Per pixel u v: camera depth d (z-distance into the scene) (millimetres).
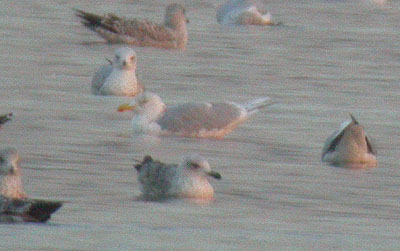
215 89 26359
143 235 14969
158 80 27406
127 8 40406
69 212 15945
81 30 35312
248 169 18953
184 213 16203
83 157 19359
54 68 28516
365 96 26031
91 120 22438
